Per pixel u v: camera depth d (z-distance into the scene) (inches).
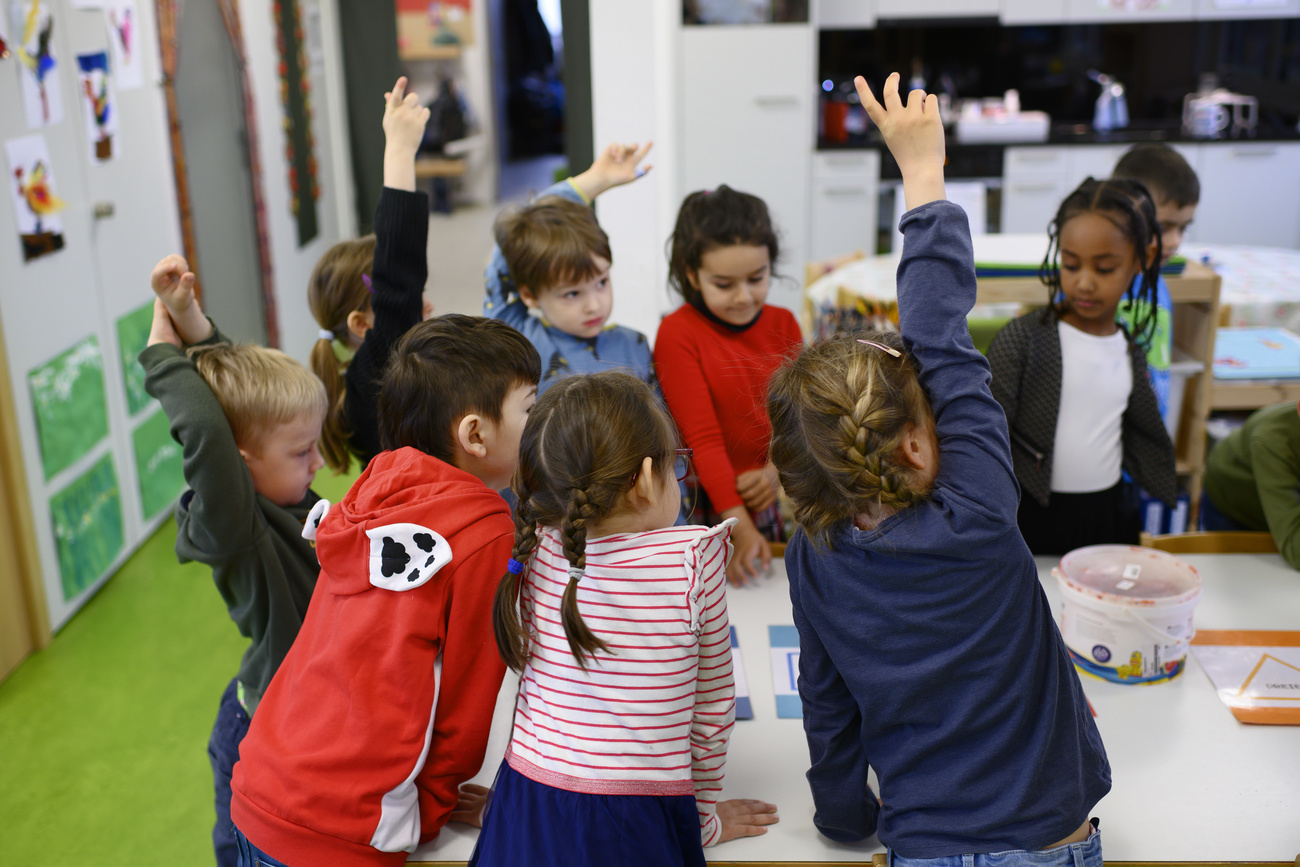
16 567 106.9
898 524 38.0
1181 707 53.6
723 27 191.5
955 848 39.3
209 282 151.9
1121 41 214.5
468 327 49.4
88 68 119.4
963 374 39.5
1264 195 202.8
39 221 110.0
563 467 41.0
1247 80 213.9
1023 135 203.5
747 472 71.7
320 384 59.7
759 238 69.7
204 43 150.6
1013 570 38.0
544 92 417.7
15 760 92.0
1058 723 39.6
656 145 133.6
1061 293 71.5
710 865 44.4
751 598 66.0
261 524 55.3
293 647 48.3
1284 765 49.1
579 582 41.6
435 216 331.3
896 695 39.4
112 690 102.9
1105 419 70.5
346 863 42.6
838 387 38.6
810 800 48.4
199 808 85.3
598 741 40.6
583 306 69.1
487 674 44.8
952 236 41.1
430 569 43.9
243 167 164.2
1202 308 101.1
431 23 337.7
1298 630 60.7
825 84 217.6
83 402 119.2
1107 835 44.8
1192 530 107.1
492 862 40.3
